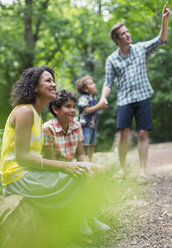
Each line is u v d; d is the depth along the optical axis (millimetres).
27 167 1951
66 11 12234
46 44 11070
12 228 1736
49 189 1923
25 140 1882
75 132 2428
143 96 3729
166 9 3566
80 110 3639
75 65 12469
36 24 10547
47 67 2131
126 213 2588
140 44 3844
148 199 2941
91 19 11750
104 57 10859
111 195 3133
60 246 2012
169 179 3713
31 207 1890
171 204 2709
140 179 3561
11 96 2029
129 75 3732
